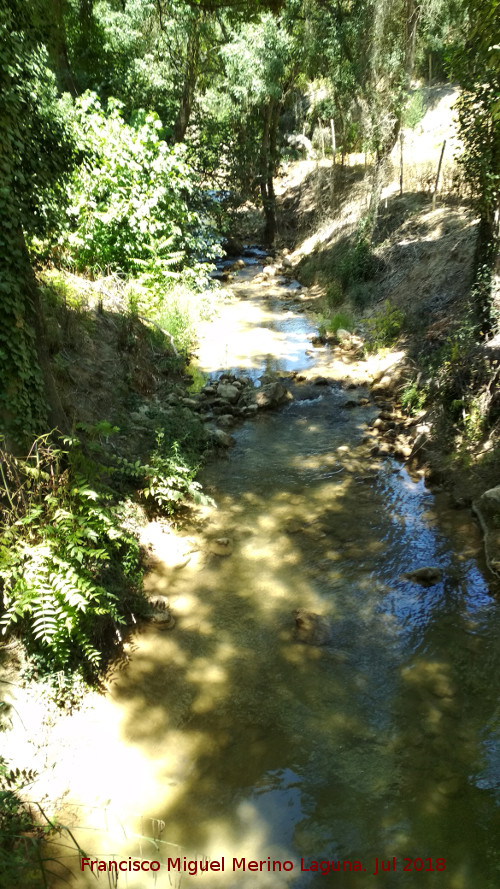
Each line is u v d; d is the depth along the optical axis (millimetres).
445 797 3648
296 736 4070
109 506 5801
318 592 5457
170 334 10750
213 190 21438
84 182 10891
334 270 15617
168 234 12547
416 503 6789
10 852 3281
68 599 3943
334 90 17594
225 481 7348
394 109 15617
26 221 5680
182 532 6312
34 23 5574
